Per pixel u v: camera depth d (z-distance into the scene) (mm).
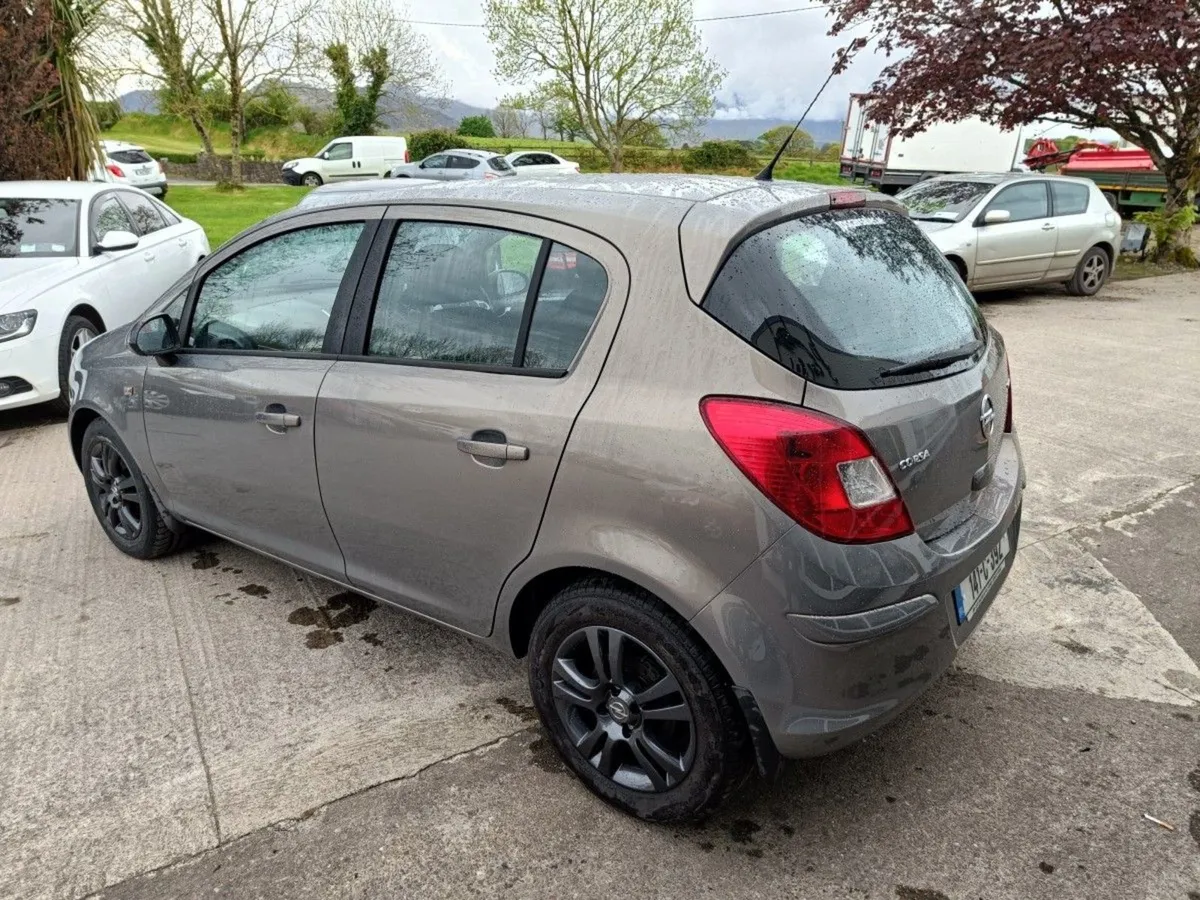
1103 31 10094
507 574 2346
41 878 2131
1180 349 7559
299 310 2842
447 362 2432
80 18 10664
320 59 28672
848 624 1898
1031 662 2980
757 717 1995
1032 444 5102
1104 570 3607
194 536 3873
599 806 2348
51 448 5367
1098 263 10570
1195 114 12305
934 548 2076
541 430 2166
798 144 29594
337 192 2930
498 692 2854
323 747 2586
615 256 2148
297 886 2100
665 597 2006
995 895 2047
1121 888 2057
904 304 2281
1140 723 2654
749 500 1884
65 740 2623
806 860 2154
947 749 2551
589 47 25578
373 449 2543
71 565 3766
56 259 6254
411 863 2162
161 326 3240
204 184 30453
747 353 1938
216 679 2928
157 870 2152
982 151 20094
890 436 1950
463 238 2461
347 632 3219
